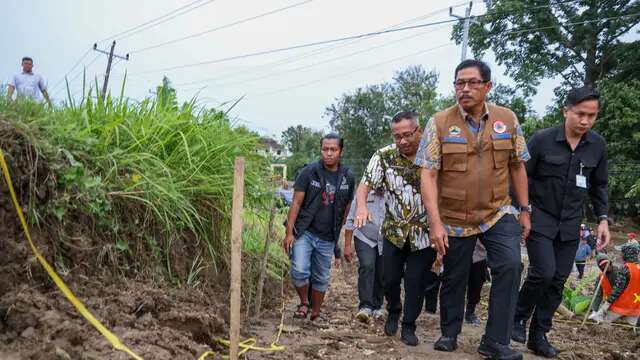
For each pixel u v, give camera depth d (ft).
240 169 10.32
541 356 14.57
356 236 18.86
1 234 10.45
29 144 11.35
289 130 224.94
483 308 23.11
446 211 13.73
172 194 13.73
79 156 12.55
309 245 17.80
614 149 89.86
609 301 20.62
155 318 11.33
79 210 12.16
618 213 100.32
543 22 107.45
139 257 13.24
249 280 18.43
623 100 91.81
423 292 15.37
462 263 13.94
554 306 14.69
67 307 10.07
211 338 11.85
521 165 13.91
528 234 14.15
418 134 15.33
